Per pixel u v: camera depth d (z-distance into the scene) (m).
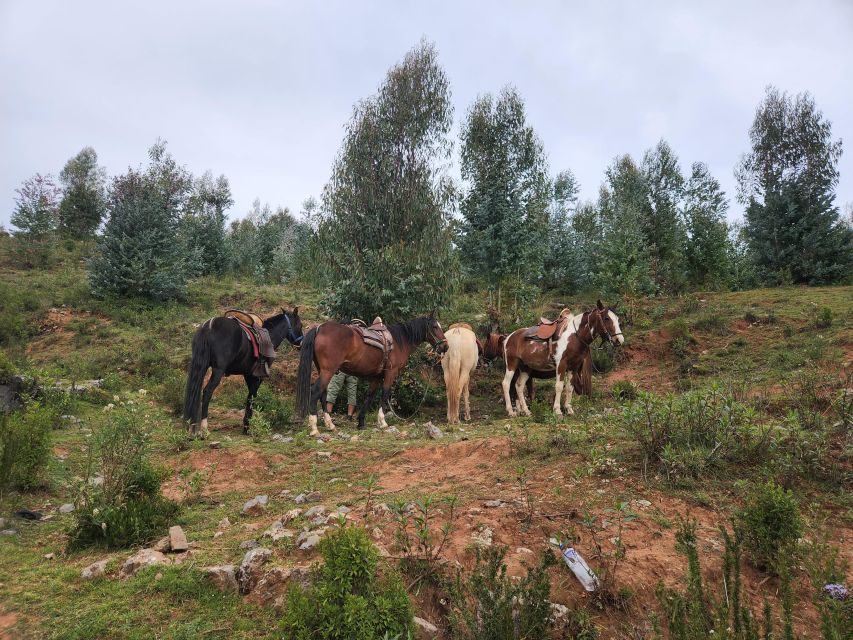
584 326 9.97
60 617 3.08
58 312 18.05
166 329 17.02
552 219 24.53
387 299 11.84
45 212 26.61
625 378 12.33
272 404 9.61
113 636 2.93
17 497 5.06
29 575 3.58
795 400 6.71
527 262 17.80
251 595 3.31
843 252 21.70
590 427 6.76
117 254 20.02
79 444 7.06
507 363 11.05
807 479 4.74
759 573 3.62
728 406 5.46
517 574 3.44
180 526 4.54
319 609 2.76
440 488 5.15
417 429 8.54
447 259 12.35
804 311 14.01
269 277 30.34
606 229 22.23
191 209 25.62
